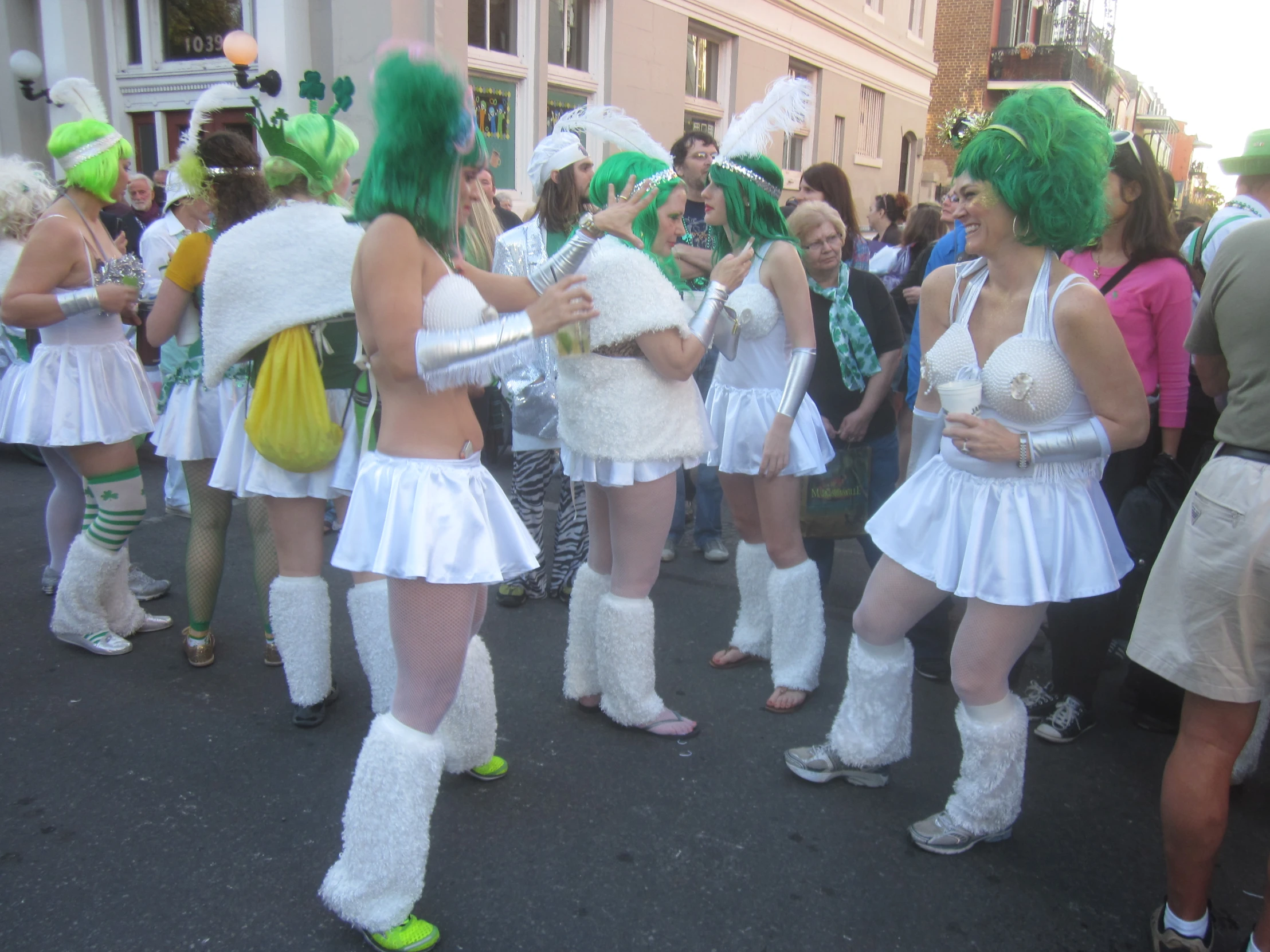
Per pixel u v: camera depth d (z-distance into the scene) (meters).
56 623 3.24
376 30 7.21
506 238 3.49
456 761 2.46
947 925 2.05
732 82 10.70
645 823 2.39
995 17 18.16
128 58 9.11
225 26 8.51
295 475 2.58
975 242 2.03
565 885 2.14
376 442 2.51
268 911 2.04
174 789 2.48
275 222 2.46
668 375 2.44
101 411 3.05
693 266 3.72
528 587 3.91
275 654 3.20
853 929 2.03
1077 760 2.77
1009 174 1.90
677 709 3.00
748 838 2.34
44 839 2.25
